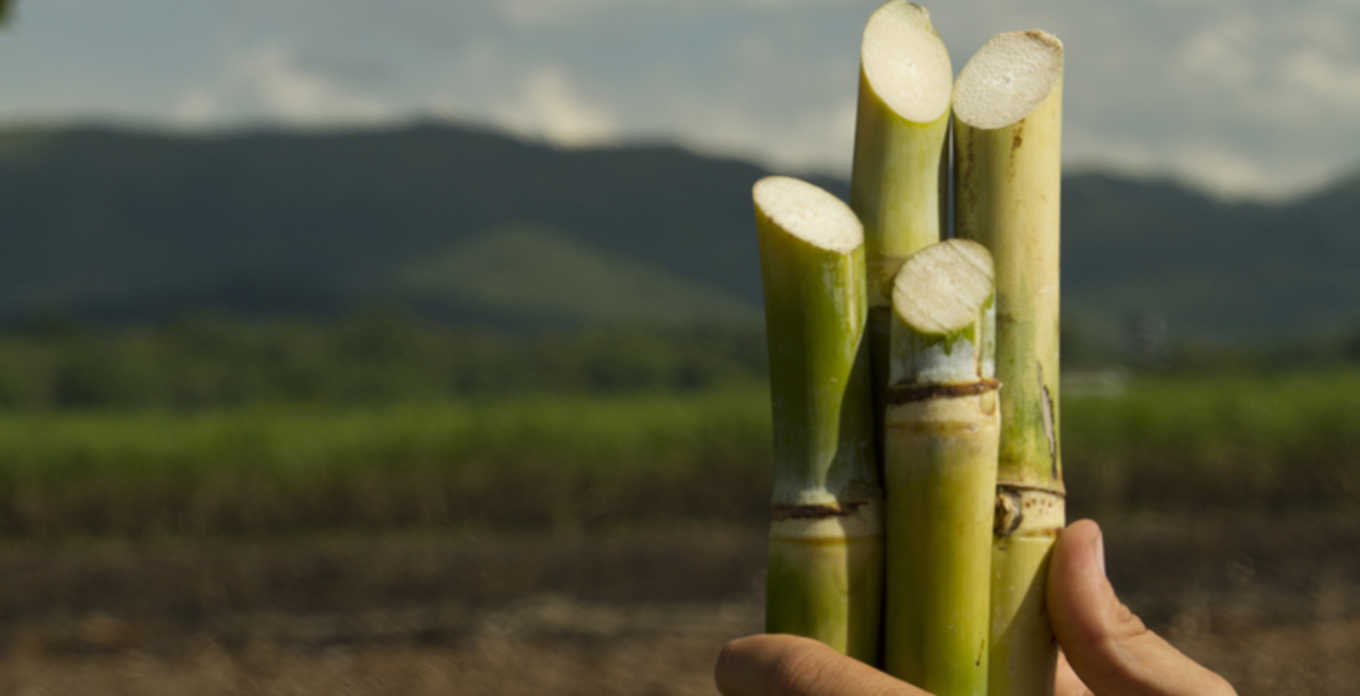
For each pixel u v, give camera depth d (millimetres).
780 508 1021
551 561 10734
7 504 14117
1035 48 1018
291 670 6758
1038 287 998
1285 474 13492
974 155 997
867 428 1009
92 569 10945
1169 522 12609
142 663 7000
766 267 1004
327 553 11812
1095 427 13625
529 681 6383
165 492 14305
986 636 954
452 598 9008
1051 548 1017
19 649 7406
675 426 14875
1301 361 40719
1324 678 6004
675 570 10047
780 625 1017
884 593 1002
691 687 6223
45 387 63781
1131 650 1005
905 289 949
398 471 14359
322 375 68500
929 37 1034
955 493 930
